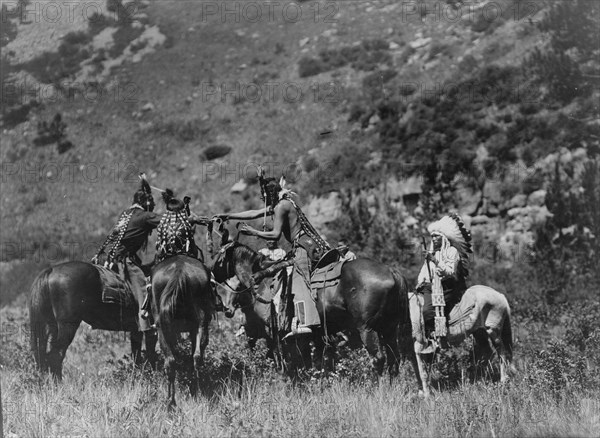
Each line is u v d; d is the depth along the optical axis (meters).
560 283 23.30
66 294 12.30
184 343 12.32
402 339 12.73
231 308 12.60
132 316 12.81
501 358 11.46
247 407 9.77
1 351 15.03
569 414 9.31
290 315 11.68
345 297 11.42
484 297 11.55
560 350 12.01
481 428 8.94
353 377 11.30
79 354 15.52
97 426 9.11
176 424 9.16
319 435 8.80
